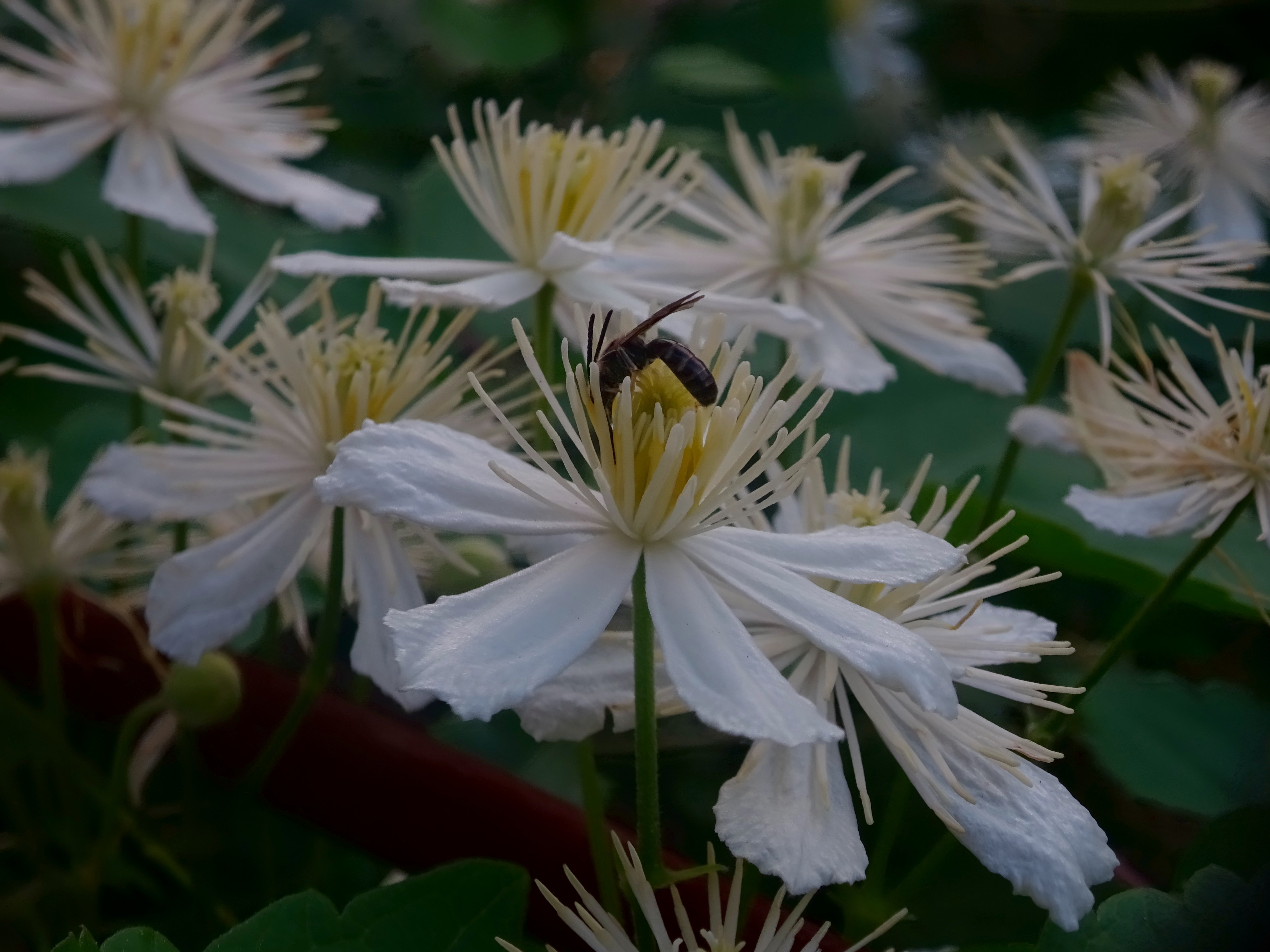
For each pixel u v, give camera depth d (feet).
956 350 0.83
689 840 0.84
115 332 0.83
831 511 0.70
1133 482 0.75
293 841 0.84
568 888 0.72
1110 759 0.85
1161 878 0.83
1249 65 1.44
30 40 1.20
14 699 0.79
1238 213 1.19
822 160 0.94
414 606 0.70
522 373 0.88
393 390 0.72
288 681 0.77
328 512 0.72
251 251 1.07
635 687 0.63
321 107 1.07
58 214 1.03
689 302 0.69
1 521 0.78
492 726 0.90
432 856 0.74
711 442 0.64
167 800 0.85
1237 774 0.85
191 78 0.93
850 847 0.62
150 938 0.66
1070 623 0.90
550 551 0.69
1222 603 0.83
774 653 0.67
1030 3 1.44
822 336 0.82
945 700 0.61
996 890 0.81
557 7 1.41
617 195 0.78
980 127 1.39
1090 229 0.83
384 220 1.21
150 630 0.70
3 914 0.79
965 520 0.83
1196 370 1.04
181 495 0.72
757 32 1.46
